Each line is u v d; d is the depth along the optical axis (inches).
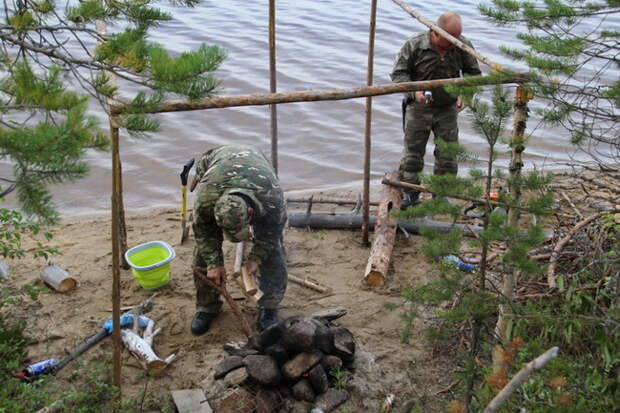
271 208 175.6
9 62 126.8
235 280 221.1
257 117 408.2
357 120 411.5
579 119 221.9
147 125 126.9
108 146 121.0
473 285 151.3
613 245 183.0
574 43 147.9
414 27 577.3
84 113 114.7
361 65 489.7
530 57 148.9
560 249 186.1
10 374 167.0
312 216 272.2
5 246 194.4
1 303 180.4
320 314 194.9
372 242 260.2
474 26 575.2
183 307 215.3
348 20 593.6
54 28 132.6
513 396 138.2
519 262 130.5
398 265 242.8
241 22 576.4
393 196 270.8
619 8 154.7
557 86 150.2
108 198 319.3
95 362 182.9
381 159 368.8
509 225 141.6
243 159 177.9
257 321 206.1
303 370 163.8
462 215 139.0
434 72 252.7
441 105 262.1
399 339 198.2
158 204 315.9
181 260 246.7
